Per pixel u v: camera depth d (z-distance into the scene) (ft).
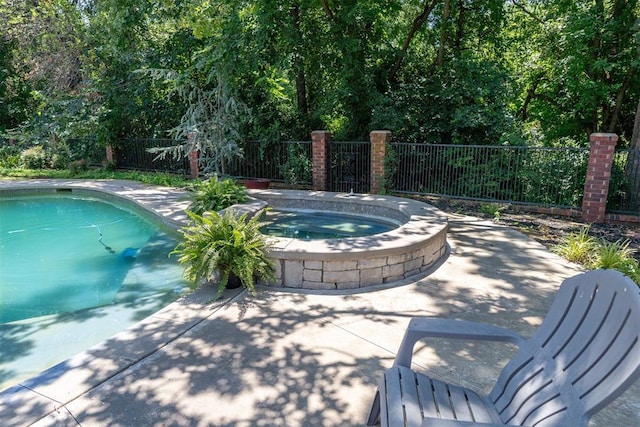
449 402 5.79
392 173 31.86
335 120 41.70
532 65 42.34
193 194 25.95
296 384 8.03
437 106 34.01
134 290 14.28
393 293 12.94
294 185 36.65
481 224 22.99
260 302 12.11
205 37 37.96
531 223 23.52
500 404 5.90
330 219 24.44
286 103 40.96
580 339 5.34
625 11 33.32
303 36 35.22
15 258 18.21
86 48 45.93
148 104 45.60
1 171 45.09
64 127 45.42
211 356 9.02
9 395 7.50
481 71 32.89
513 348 9.53
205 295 12.58
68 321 11.92
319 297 12.57
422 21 36.73
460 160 29.68
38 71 47.85
